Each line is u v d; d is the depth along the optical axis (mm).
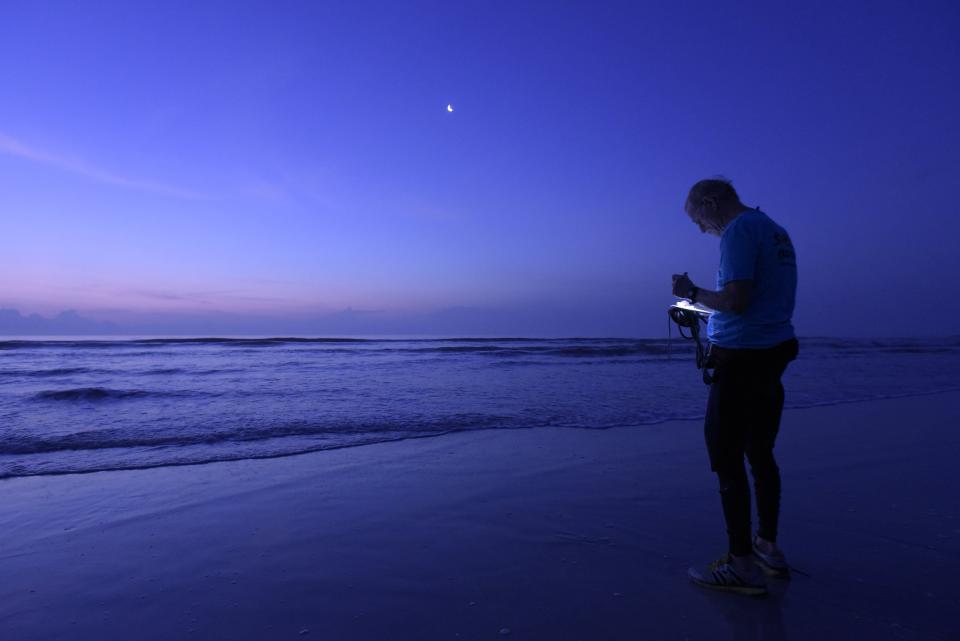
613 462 4602
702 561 2670
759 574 2309
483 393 8766
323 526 3133
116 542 2904
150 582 2449
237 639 1987
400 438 5453
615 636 1983
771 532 2494
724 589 2334
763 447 2514
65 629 2057
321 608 2213
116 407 7227
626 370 13289
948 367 15125
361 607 2221
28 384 10008
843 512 3334
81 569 2580
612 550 2809
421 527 3123
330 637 1991
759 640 1948
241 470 4309
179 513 3348
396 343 27859
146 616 2156
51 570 2568
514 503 3539
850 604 2209
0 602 2266
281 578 2484
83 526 3133
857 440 5500
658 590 2365
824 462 4594
